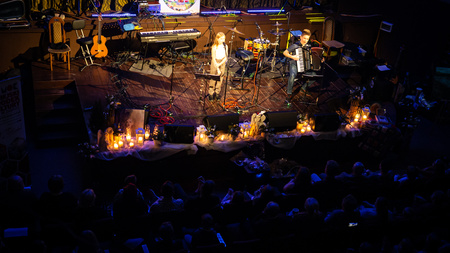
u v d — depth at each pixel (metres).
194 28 14.07
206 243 6.94
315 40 14.77
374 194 8.76
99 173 9.62
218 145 10.08
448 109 12.81
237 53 12.50
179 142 9.84
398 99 12.95
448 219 7.97
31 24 12.94
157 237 7.14
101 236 7.24
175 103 11.55
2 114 7.73
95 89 11.84
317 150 10.92
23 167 8.37
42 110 11.40
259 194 9.01
